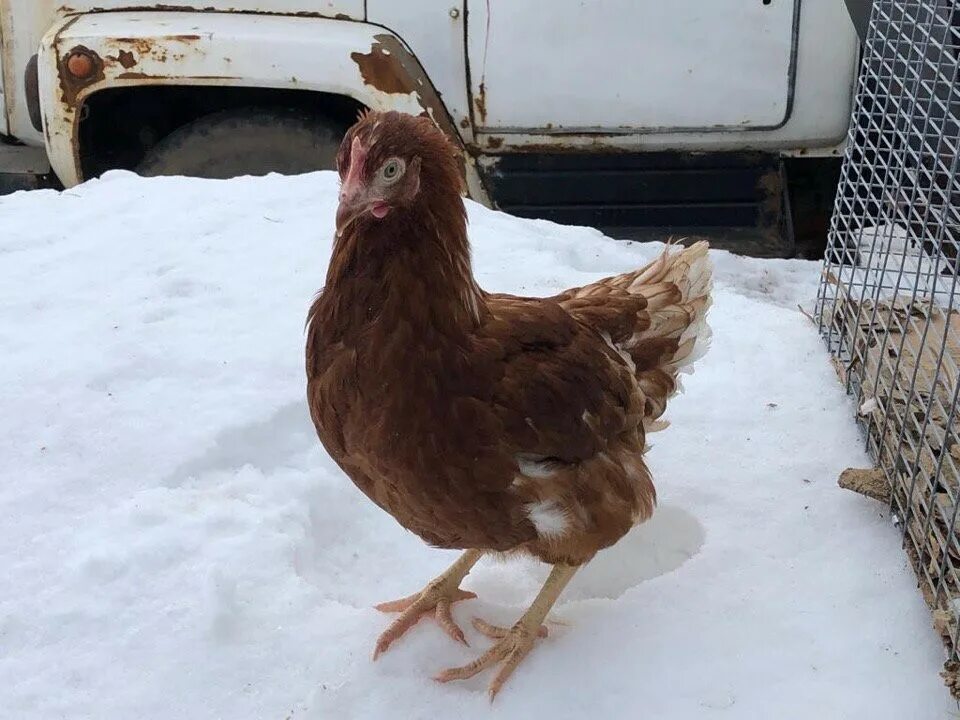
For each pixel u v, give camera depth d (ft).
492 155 5.03
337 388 2.46
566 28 4.73
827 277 4.17
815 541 3.08
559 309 2.73
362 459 2.54
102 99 5.09
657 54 4.75
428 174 2.33
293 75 4.78
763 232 5.18
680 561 3.19
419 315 2.37
